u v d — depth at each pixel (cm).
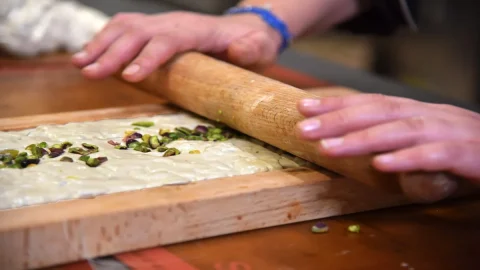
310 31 118
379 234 62
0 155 66
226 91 79
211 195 60
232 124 79
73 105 98
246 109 74
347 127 54
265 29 106
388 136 53
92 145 71
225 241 60
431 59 208
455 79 202
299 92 72
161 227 58
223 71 83
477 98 198
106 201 57
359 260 57
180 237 59
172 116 88
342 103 56
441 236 62
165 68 91
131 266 55
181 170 65
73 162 66
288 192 63
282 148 70
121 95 105
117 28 96
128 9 182
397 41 214
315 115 56
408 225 64
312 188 64
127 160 67
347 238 61
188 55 92
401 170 52
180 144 73
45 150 69
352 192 66
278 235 61
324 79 123
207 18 102
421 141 53
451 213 67
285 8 111
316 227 62
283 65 133
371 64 222
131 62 94
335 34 236
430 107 57
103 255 56
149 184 61
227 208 60
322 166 66
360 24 131
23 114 92
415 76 214
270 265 56
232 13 110
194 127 83
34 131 76
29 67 122
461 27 195
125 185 60
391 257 58
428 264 56
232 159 69
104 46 95
